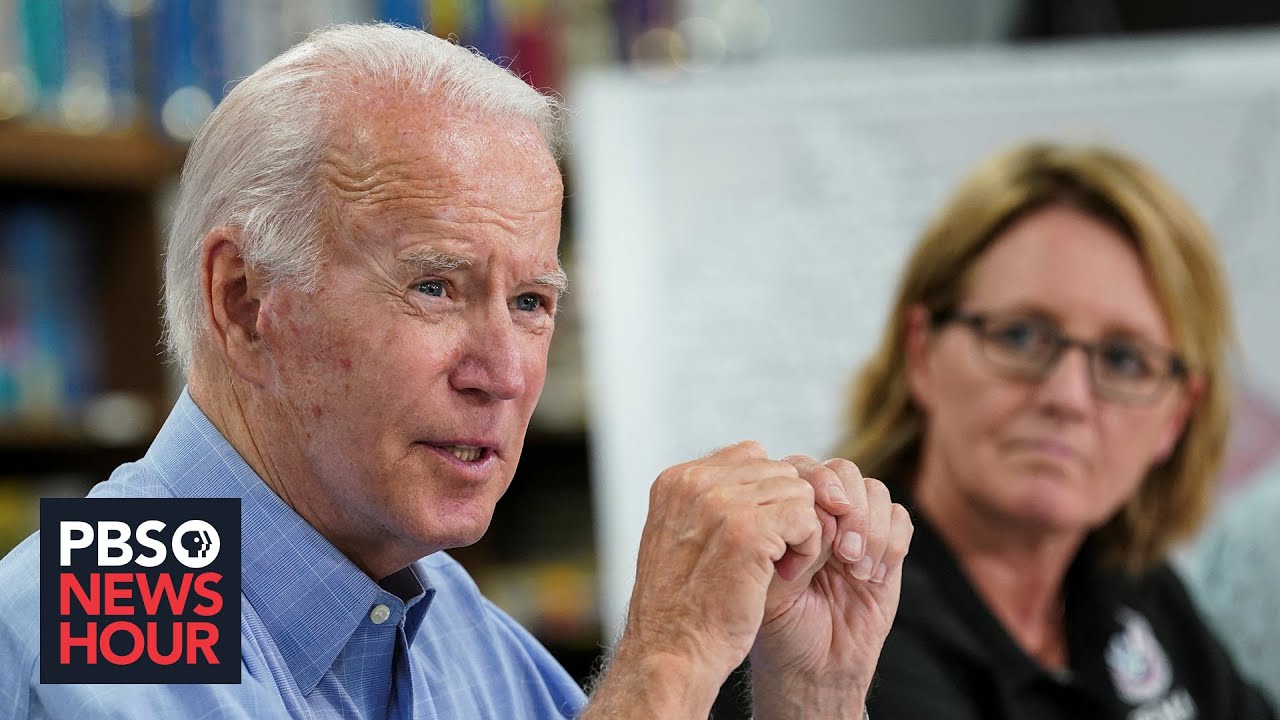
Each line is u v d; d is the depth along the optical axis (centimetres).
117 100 757
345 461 308
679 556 323
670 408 772
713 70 832
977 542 568
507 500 936
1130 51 805
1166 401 577
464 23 825
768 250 782
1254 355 782
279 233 303
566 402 873
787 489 328
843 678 365
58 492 780
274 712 304
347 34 320
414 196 299
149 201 805
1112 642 578
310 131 303
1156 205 584
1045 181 585
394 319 301
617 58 859
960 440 566
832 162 788
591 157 784
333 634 322
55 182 779
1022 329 568
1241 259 788
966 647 511
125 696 289
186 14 762
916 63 800
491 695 374
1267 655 705
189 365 333
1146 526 603
